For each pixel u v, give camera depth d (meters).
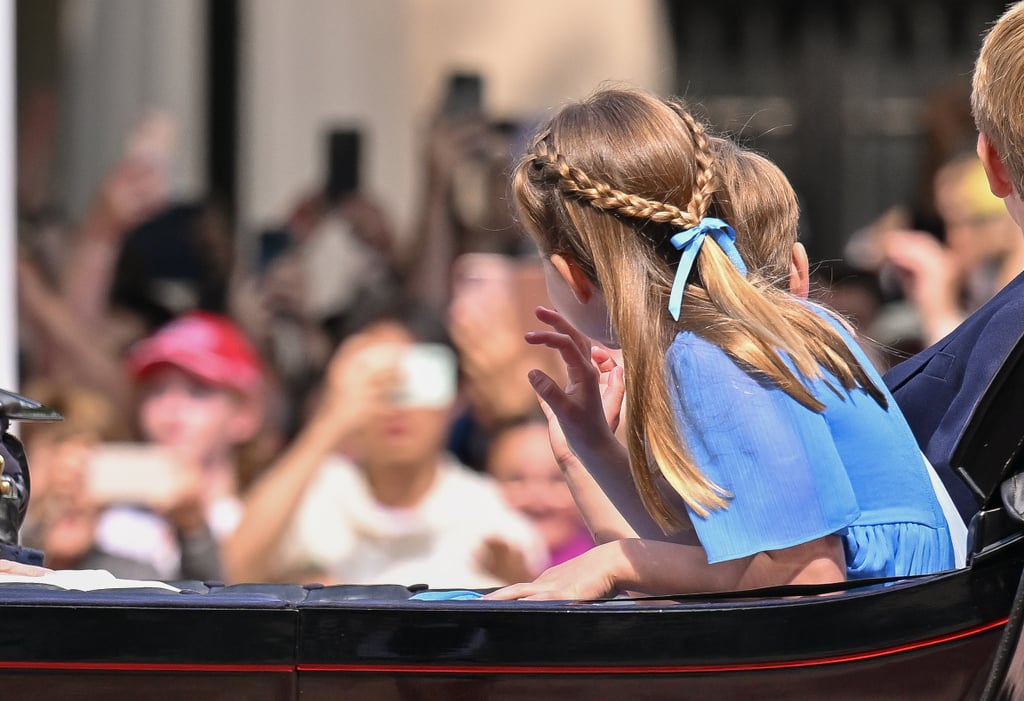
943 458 6.97
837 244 22.92
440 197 17.48
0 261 11.09
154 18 20.52
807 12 23.03
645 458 6.26
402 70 20.91
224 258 17.83
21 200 18.97
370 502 12.92
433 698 5.71
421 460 12.95
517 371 14.11
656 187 6.53
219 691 5.65
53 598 5.70
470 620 5.70
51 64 20.22
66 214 19.61
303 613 5.67
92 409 13.27
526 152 7.20
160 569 12.22
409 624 5.68
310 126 20.70
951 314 16.38
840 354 6.43
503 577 12.81
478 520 12.91
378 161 20.52
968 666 5.77
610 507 7.27
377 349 13.33
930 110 18.67
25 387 14.78
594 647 5.70
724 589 6.16
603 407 7.08
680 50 23.03
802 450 6.04
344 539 12.88
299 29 20.73
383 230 18.11
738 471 6.00
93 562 12.12
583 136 6.69
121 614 5.62
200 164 20.45
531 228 6.85
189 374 13.62
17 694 5.62
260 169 20.58
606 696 5.72
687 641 5.70
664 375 6.20
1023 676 5.56
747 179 7.18
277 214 20.28
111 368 16.19
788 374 6.12
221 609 5.65
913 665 5.75
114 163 20.08
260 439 14.38
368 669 5.68
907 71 23.16
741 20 23.09
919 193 18.11
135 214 17.81
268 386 15.77
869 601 5.73
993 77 6.63
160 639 5.63
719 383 6.09
